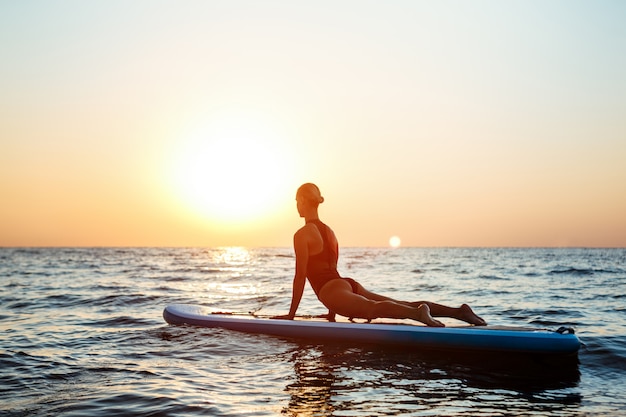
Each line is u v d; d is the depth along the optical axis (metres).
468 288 13.61
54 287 13.98
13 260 43.31
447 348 4.68
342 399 3.29
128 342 5.38
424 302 5.22
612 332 5.77
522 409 3.10
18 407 3.13
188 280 18.16
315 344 5.14
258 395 3.38
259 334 5.61
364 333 5.02
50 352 4.89
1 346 5.23
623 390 3.54
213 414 2.97
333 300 5.38
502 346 4.48
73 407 3.11
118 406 3.13
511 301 9.97
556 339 4.37
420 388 3.57
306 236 5.53
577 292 11.97
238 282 17.09
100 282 16.30
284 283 16.47
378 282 16.34
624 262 38.09
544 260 44.34
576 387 3.61
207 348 4.98
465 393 3.45
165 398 3.29
